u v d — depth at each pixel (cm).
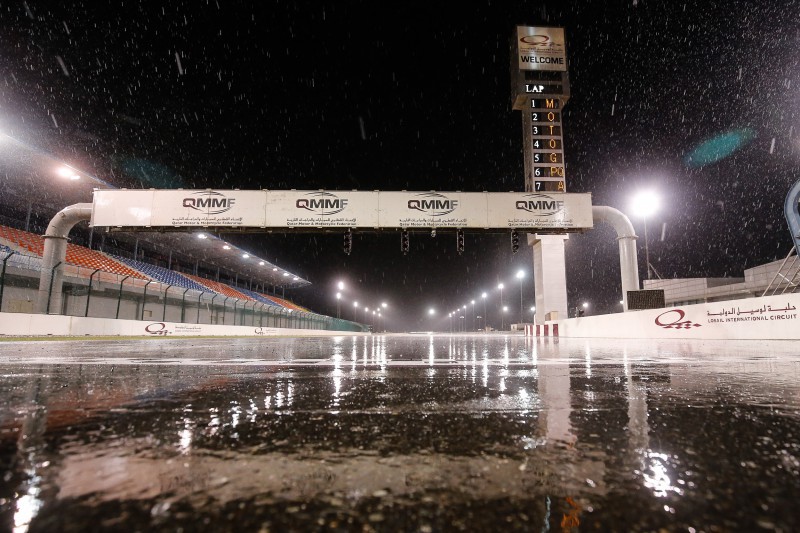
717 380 362
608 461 142
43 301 1727
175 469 133
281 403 252
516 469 134
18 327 1525
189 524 96
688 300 3756
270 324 3981
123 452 151
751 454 150
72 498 110
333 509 105
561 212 1944
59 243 1797
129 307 2595
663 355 695
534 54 2747
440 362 564
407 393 293
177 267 4256
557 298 2514
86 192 2486
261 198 1891
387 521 98
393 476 128
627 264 1927
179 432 181
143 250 3831
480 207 1939
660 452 153
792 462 141
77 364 511
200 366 491
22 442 163
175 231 1891
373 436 175
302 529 94
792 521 99
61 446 158
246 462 141
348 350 912
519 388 318
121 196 1844
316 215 1898
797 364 516
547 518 100
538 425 196
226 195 1878
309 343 1423
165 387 318
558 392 297
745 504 108
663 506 107
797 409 233
